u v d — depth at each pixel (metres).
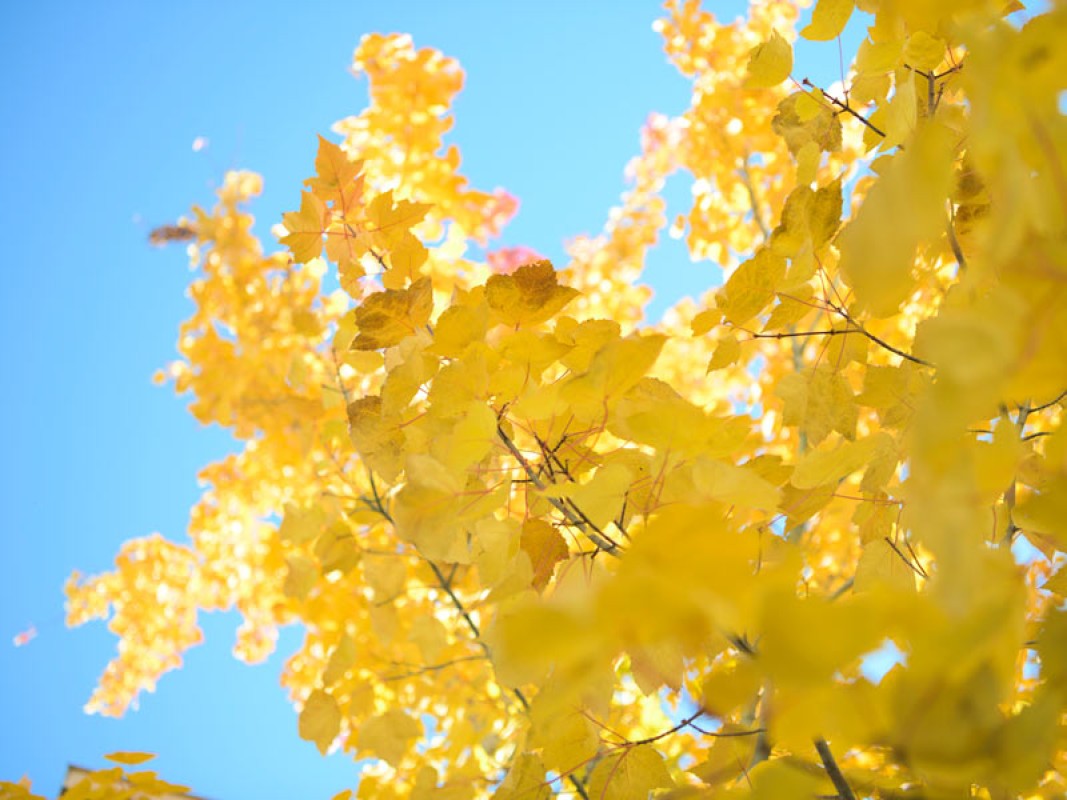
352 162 1.07
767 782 0.61
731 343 0.92
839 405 0.96
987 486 0.48
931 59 0.90
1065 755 0.78
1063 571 0.76
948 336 0.42
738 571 0.39
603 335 0.85
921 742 0.47
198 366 3.67
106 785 1.06
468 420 0.80
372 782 1.60
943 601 0.43
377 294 0.92
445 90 2.91
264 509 3.77
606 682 0.84
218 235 3.90
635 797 0.89
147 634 4.27
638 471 0.90
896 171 0.42
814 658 0.39
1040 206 0.41
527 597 0.87
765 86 1.01
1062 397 0.83
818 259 0.90
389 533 2.40
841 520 2.06
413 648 2.43
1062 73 0.40
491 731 1.99
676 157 3.49
